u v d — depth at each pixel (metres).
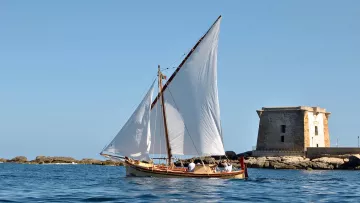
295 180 67.38
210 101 60.00
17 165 135.12
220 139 60.38
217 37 59.78
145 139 57.22
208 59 59.91
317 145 132.88
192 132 60.25
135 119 57.22
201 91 60.06
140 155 57.28
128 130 57.22
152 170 58.56
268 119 133.12
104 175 77.75
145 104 57.41
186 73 60.22
